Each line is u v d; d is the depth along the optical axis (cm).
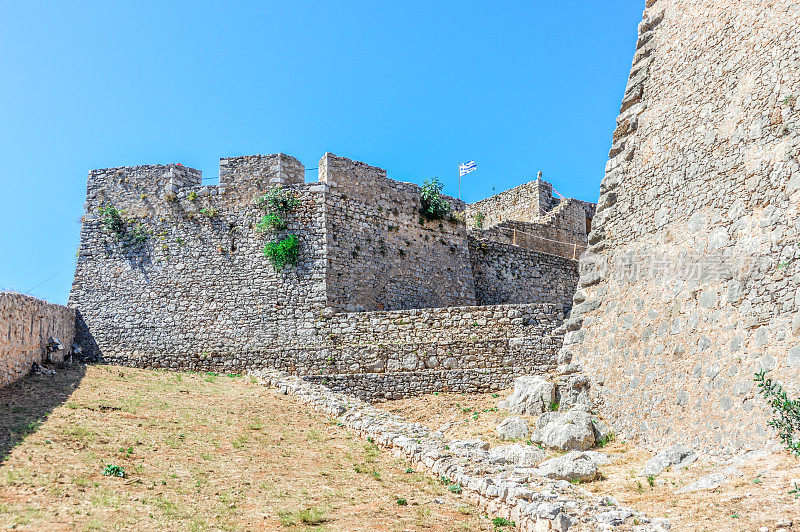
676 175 1761
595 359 1869
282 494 1350
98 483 1287
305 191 2894
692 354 1546
